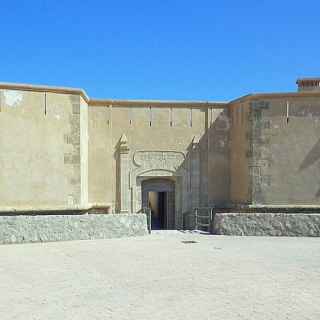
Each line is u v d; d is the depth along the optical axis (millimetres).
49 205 21281
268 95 22828
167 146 25688
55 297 9836
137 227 20234
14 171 20625
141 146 25422
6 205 20359
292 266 13133
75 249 16312
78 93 22312
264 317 8352
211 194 25797
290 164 22547
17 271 12500
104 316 8453
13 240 17766
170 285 10836
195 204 25703
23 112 20953
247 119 23453
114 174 25062
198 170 25812
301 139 22531
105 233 19453
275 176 22641
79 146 22172
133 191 25203
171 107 25797
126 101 25266
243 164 23969
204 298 9656
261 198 22719
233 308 8914
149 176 25484
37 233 18172
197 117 25953
